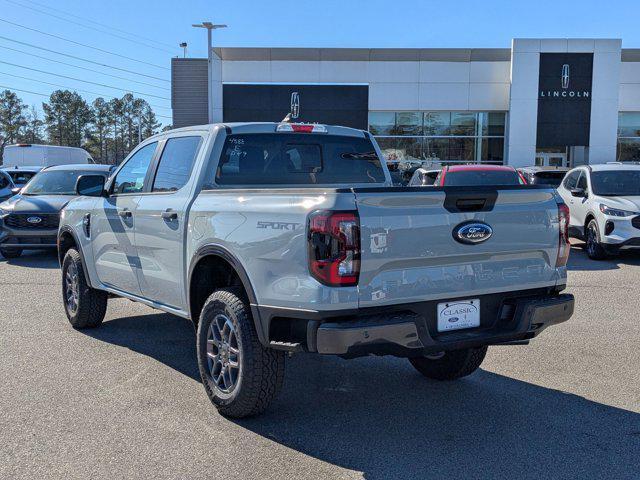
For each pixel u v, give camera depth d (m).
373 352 3.76
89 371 5.55
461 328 4.11
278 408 4.76
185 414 4.59
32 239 11.98
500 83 30.38
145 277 5.56
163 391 5.06
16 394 4.96
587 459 3.89
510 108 29.72
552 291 4.50
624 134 31.91
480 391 5.13
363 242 3.67
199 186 4.99
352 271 3.65
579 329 7.05
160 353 6.12
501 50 29.88
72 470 3.72
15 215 11.98
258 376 4.21
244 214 4.20
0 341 6.50
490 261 4.16
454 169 12.83
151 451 3.98
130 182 6.14
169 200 5.20
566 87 29.50
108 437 4.18
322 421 4.50
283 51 30.12
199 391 5.07
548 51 29.33
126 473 3.69
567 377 5.45
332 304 3.65
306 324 3.84
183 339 6.64
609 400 4.90
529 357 6.04
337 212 3.64
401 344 3.78
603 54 29.31
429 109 30.66
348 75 30.50
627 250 11.92
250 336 4.20
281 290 3.89
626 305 8.23
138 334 6.83
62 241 7.25
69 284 7.10
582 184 13.24
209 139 5.16
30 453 3.94
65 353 6.09
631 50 30.00
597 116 29.58
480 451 4.01
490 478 3.65
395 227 3.77
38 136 92.75
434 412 4.68
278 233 3.91
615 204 11.82
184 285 4.96
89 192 6.87
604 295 8.89
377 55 30.19
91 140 95.81
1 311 7.87
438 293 3.96
